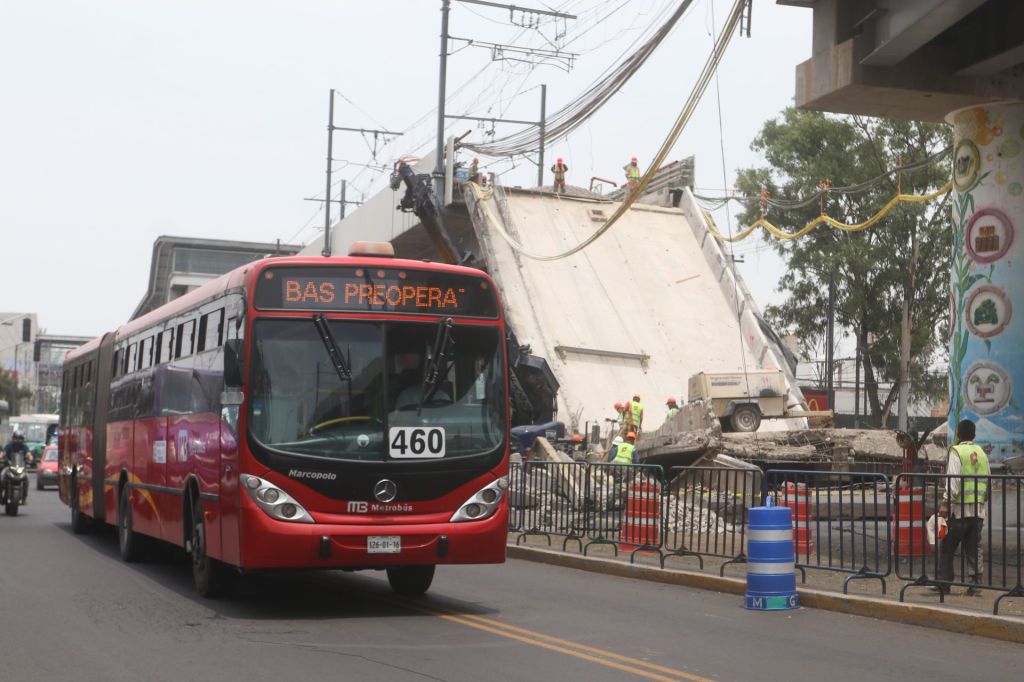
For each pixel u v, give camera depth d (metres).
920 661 10.80
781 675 9.94
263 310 13.27
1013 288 19.86
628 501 20.34
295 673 9.84
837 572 16.47
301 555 12.76
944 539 14.90
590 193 54.44
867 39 19.30
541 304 45.03
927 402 62.88
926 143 56.66
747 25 20.30
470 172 51.16
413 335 13.62
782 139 59.91
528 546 21.78
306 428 13.03
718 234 49.50
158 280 114.62
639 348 44.84
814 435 34.31
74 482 27.25
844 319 59.53
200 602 14.62
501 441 13.73
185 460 16.25
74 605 14.27
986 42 19.06
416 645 11.31
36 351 58.03
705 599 15.42
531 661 10.45
